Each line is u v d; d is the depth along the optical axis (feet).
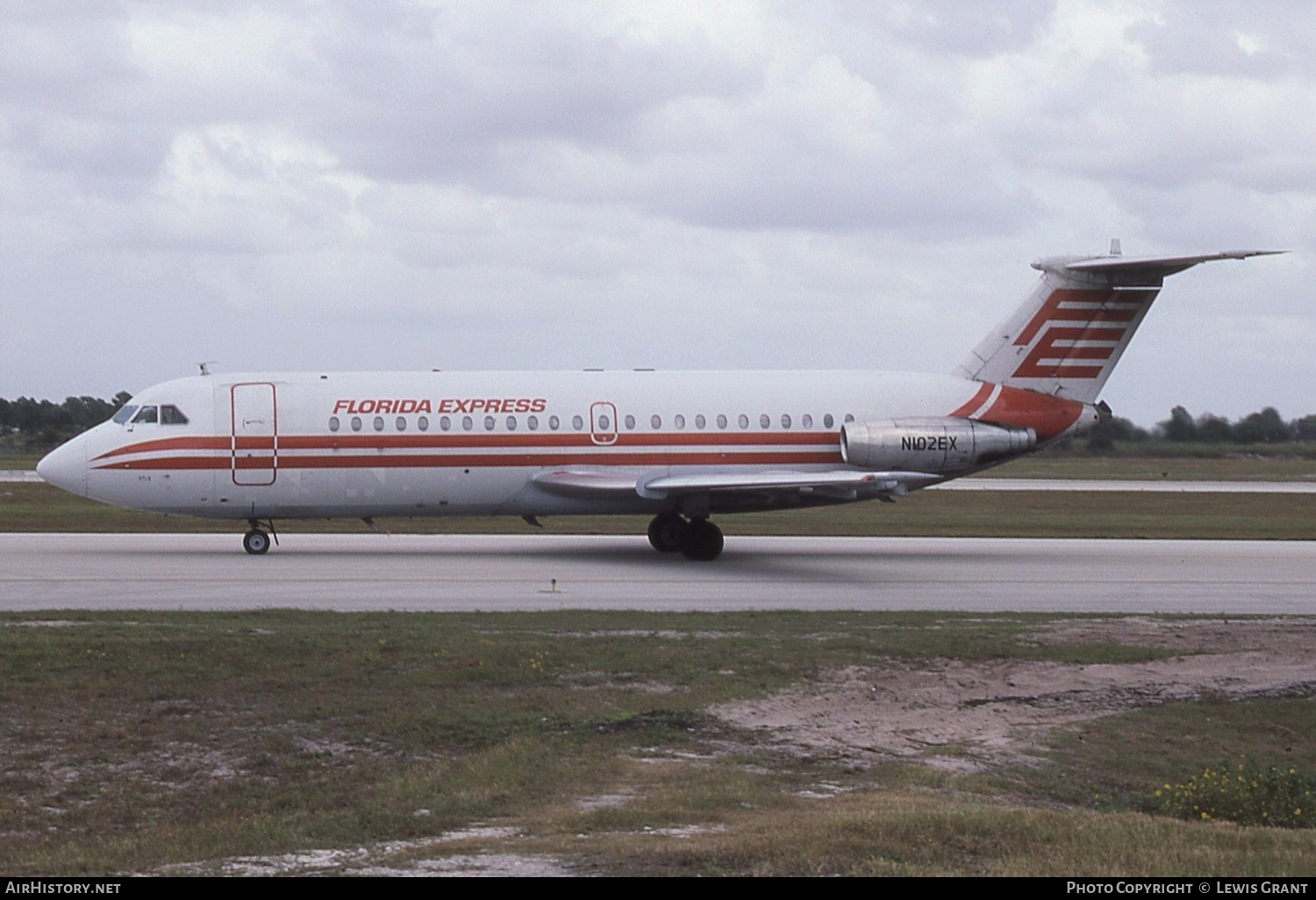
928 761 73.36
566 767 68.44
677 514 175.22
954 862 49.73
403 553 174.50
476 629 104.22
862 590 139.85
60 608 118.62
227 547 180.65
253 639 96.02
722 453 174.91
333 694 82.02
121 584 137.08
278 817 60.39
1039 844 52.21
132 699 79.97
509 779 65.77
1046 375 184.55
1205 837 54.70
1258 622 114.83
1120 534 217.36
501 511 174.50
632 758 71.15
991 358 183.62
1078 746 77.82
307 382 171.83
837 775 69.10
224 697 80.79
